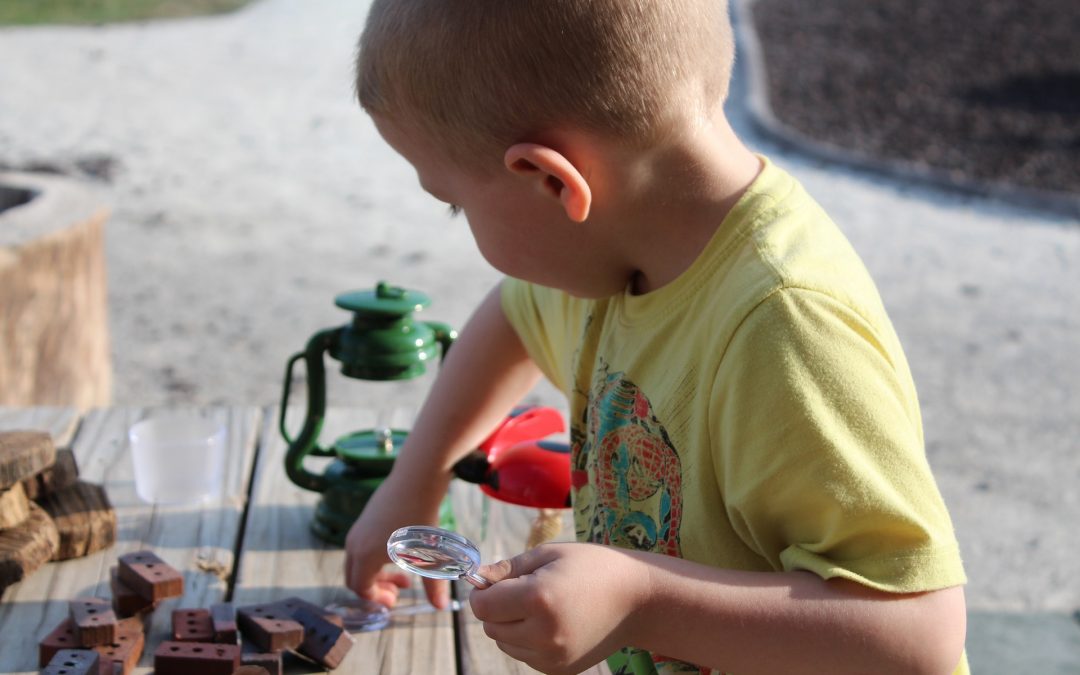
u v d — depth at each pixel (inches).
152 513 60.2
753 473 40.3
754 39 422.3
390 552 38.9
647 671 48.1
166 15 449.7
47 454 55.1
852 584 39.1
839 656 38.9
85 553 55.4
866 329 40.6
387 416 72.6
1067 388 170.1
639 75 41.0
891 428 39.5
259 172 266.4
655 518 45.9
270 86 352.5
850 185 277.6
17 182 135.6
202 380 156.6
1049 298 208.8
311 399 59.1
